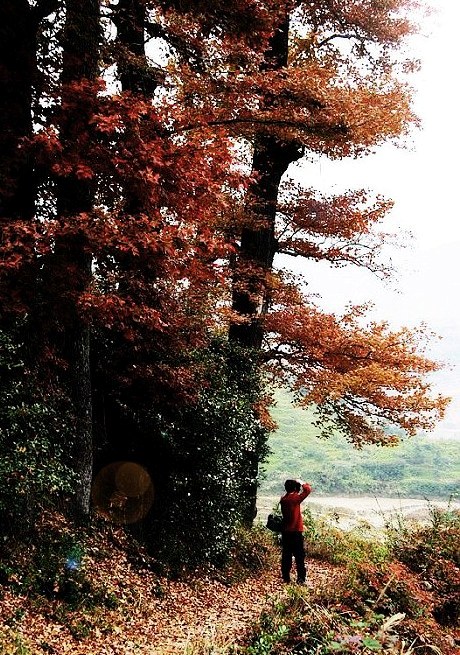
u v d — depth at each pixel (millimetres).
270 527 11078
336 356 14578
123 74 10664
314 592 7605
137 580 8711
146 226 8008
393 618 5969
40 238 7395
